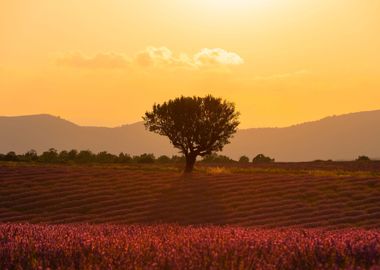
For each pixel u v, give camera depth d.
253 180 52.84
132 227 17.23
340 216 36.03
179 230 16.17
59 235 14.46
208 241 12.94
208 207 39.50
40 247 12.64
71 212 38.69
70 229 16.16
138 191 45.81
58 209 39.66
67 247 12.46
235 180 52.66
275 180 52.69
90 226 17.64
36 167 60.72
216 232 14.73
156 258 10.97
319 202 41.78
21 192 45.00
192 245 12.52
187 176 55.75
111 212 37.94
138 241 12.85
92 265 10.88
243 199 43.19
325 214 36.84
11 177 51.78
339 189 47.25
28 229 15.95
